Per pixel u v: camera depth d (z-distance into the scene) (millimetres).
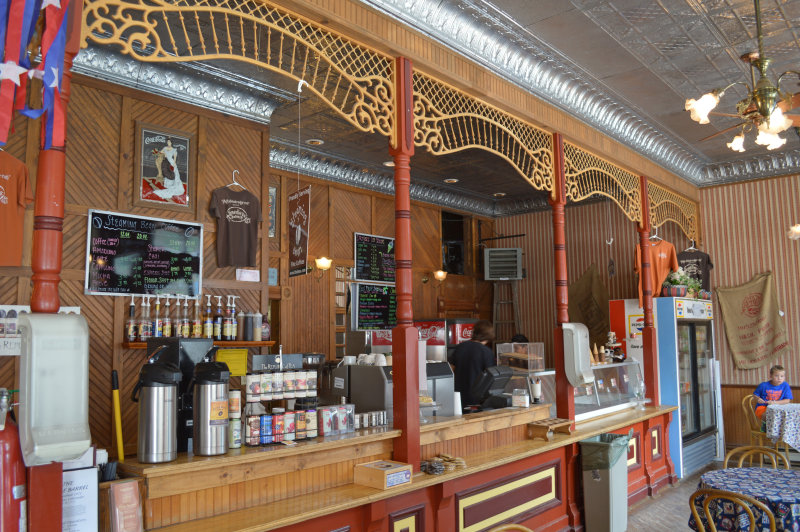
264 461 3371
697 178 9891
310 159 9094
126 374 5641
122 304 5660
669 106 7371
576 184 6582
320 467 3707
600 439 5949
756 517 3754
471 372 6012
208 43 5590
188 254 6098
